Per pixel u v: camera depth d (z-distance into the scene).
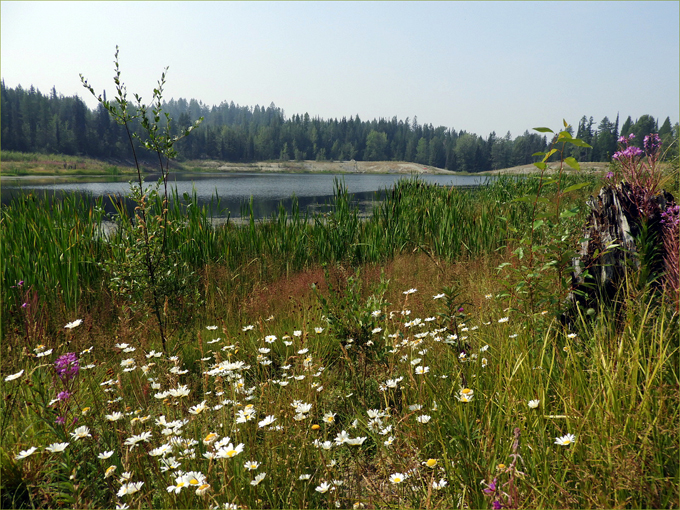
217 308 5.44
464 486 2.00
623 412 2.15
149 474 2.41
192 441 2.34
